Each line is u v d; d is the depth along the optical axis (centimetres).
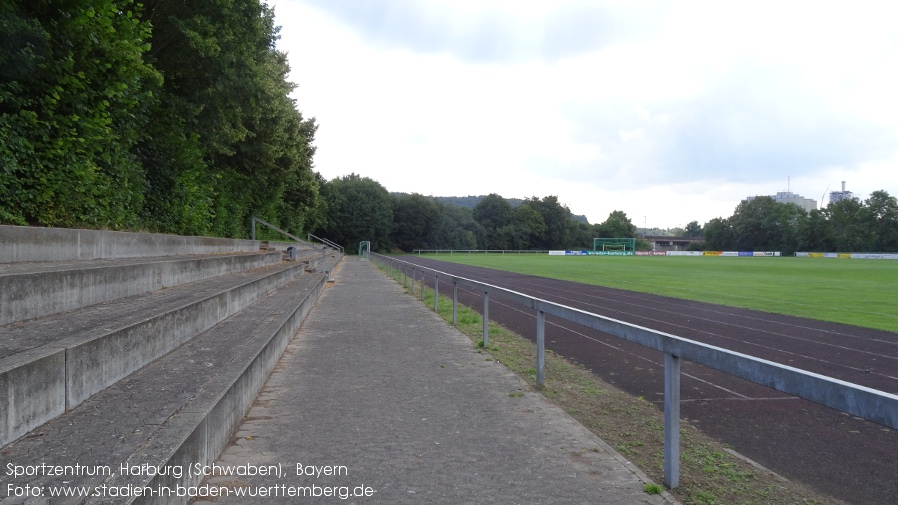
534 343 1072
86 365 423
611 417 610
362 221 10281
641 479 428
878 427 596
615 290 2464
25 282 539
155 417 391
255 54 2003
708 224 13975
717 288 2641
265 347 688
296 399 632
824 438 559
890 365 940
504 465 448
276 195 3606
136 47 1105
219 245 1819
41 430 359
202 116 1797
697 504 389
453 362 851
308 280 1970
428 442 499
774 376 329
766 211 12938
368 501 379
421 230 11531
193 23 1504
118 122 1214
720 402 693
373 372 776
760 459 498
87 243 923
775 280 3281
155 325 569
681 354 408
